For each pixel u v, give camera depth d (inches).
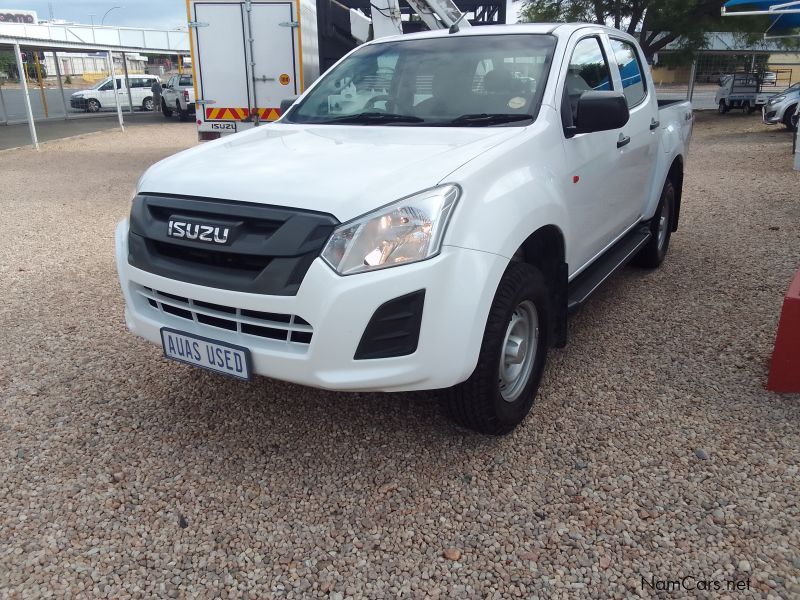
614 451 124.0
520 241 114.2
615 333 178.4
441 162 112.6
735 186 399.9
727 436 128.3
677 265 239.5
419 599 91.5
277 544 101.5
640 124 188.4
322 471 119.0
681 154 226.7
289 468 119.9
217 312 109.3
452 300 103.3
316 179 108.7
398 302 101.2
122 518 106.7
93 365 160.4
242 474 118.2
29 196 387.5
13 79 2030.0
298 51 394.6
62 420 135.4
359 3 453.4
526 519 106.6
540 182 123.9
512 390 127.0
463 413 118.3
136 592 92.1
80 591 92.1
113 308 199.2
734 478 115.6
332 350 101.1
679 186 238.1
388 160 116.5
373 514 108.0
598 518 106.6
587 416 136.3
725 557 97.7
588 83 161.0
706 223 305.1
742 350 166.2
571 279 149.3
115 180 447.2
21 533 103.0
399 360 102.8
